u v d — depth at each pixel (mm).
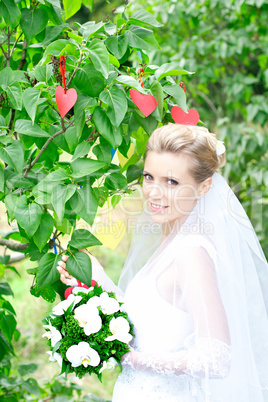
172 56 4055
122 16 1746
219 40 3932
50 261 1653
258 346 1581
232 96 4141
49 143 1873
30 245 1764
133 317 1594
